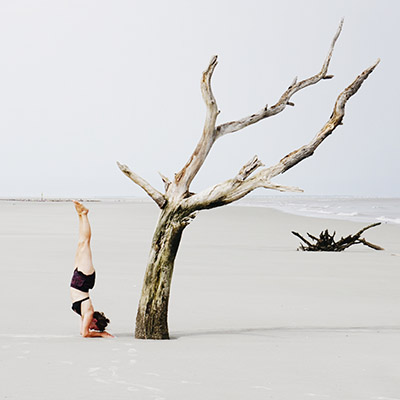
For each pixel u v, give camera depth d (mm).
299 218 53406
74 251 21625
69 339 7574
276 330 8609
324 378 5770
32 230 34500
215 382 5543
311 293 12648
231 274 15805
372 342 7605
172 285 13578
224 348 7113
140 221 49125
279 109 8078
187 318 9734
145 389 5266
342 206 97500
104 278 14617
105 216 59500
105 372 5832
